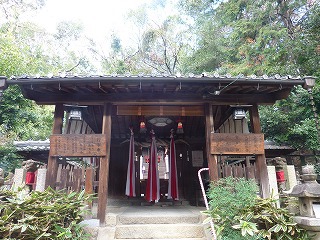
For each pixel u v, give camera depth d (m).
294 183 5.39
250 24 10.98
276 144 8.25
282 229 3.41
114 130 7.52
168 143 7.86
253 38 11.30
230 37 12.13
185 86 4.49
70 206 3.53
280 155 8.73
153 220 4.61
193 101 4.96
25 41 15.85
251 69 10.36
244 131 5.49
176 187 6.85
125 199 7.49
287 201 4.07
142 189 7.68
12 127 9.45
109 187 7.61
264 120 8.77
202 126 7.49
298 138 8.30
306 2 9.77
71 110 4.96
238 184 3.80
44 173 4.67
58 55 18.59
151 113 5.08
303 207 3.62
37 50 15.48
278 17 10.93
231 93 5.00
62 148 4.55
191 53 15.98
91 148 4.57
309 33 8.62
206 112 4.98
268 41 10.20
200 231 4.25
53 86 4.33
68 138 4.59
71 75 4.17
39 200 3.55
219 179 4.31
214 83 4.35
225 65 11.99
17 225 3.13
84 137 4.60
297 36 9.16
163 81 4.26
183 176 7.74
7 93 9.09
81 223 3.91
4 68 9.12
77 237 3.42
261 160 4.70
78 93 4.87
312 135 7.87
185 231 4.24
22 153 8.02
